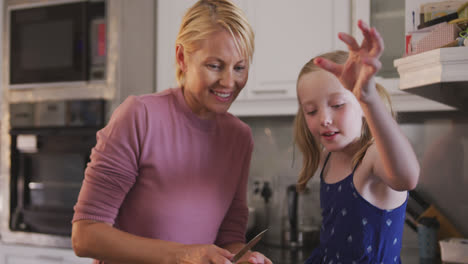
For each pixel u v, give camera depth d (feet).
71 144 6.59
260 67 6.18
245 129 3.43
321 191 3.19
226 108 2.74
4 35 7.04
